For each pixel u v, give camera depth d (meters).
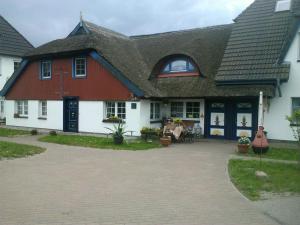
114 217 6.89
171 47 24.27
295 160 13.60
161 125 22.38
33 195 8.30
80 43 22.47
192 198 8.29
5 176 10.20
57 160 12.93
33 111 25.75
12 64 32.16
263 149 15.10
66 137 19.97
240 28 21.55
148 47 25.55
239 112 20.22
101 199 8.08
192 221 6.75
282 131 19.03
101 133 22.11
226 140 20.27
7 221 6.57
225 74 19.56
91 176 10.36
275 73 18.33
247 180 10.05
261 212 7.34
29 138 19.97
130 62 22.91
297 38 18.55
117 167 11.77
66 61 23.70
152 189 9.05
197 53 21.88
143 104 20.73
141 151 15.49
